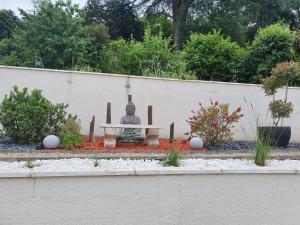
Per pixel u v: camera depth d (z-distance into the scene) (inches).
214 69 507.5
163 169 159.8
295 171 172.4
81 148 252.8
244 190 167.0
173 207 159.6
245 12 908.0
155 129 280.8
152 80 350.0
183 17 887.1
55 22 565.6
